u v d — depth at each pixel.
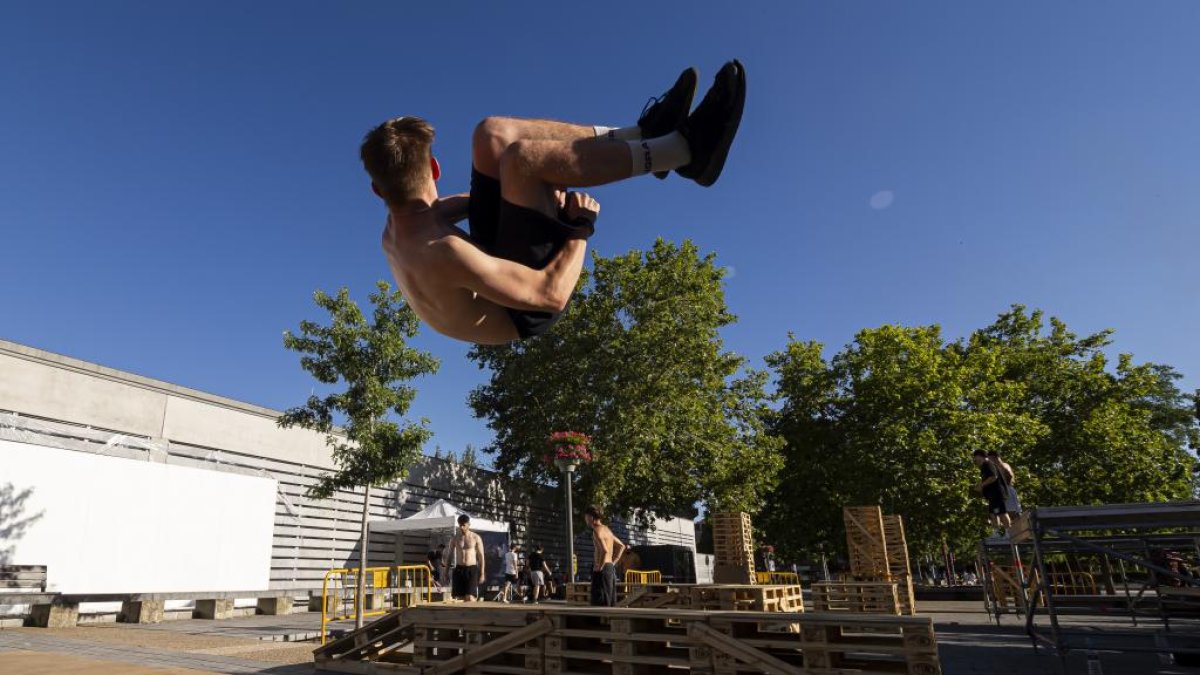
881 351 30.22
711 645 6.59
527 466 30.23
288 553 22.22
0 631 13.01
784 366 34.72
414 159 1.73
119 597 16.73
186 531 18.38
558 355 29.05
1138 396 34.00
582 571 38.97
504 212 1.67
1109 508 7.58
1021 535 9.13
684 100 1.79
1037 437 30.86
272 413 22.62
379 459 15.62
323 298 15.54
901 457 27.62
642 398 27.44
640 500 29.52
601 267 29.45
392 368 15.80
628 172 1.72
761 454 28.75
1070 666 9.27
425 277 1.65
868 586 15.88
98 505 16.50
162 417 19.19
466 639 8.22
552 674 7.43
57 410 16.67
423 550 27.70
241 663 9.37
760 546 29.50
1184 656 9.30
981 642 12.11
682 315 28.44
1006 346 36.56
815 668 6.22
